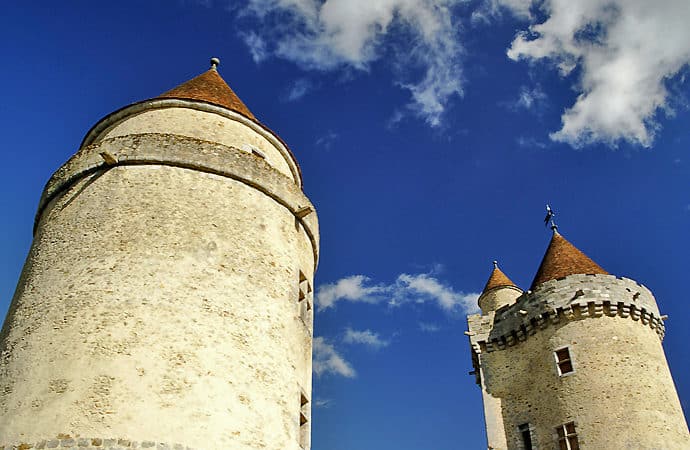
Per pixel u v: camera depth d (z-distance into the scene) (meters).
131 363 13.12
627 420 21.66
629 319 24.23
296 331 16.41
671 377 23.88
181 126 18.11
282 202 17.86
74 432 12.14
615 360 23.02
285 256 17.06
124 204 15.59
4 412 12.84
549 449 22.83
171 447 12.38
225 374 13.84
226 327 14.48
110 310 13.78
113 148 16.56
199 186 16.34
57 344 13.41
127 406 12.58
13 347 13.95
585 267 26.86
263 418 14.00
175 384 13.15
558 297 25.05
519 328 25.94
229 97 20.19
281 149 20.05
